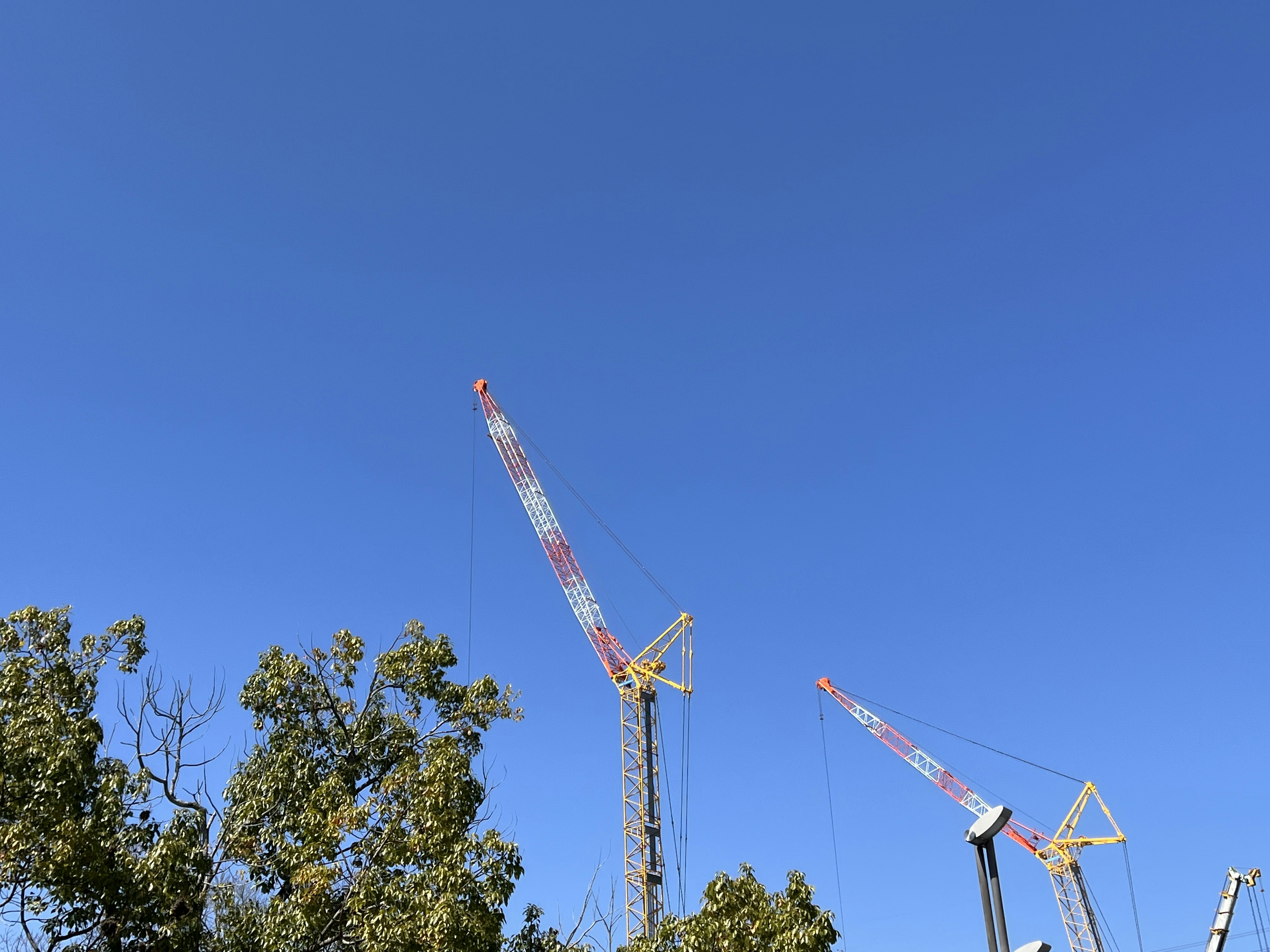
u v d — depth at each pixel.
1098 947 145.00
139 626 36.38
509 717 37.69
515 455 136.00
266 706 36.09
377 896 29.70
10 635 33.47
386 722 36.78
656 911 109.88
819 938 32.97
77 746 29.69
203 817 33.22
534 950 33.41
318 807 32.31
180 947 29.62
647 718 122.44
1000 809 27.59
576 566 131.00
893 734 143.38
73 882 28.41
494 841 31.09
